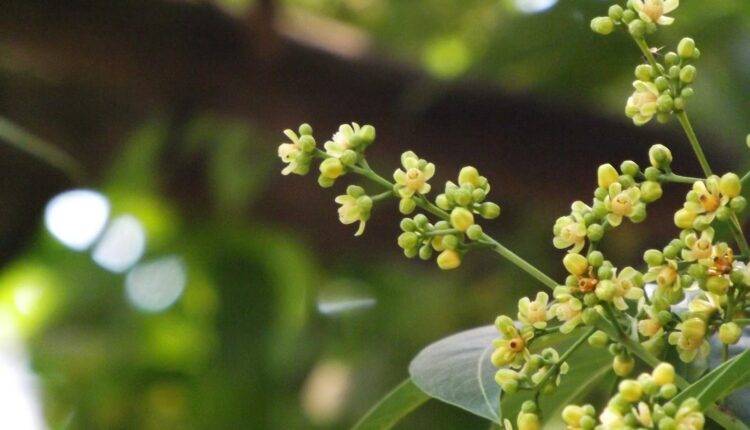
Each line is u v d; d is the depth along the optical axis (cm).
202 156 104
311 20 94
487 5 101
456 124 92
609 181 55
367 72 92
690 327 55
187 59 91
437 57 100
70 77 101
